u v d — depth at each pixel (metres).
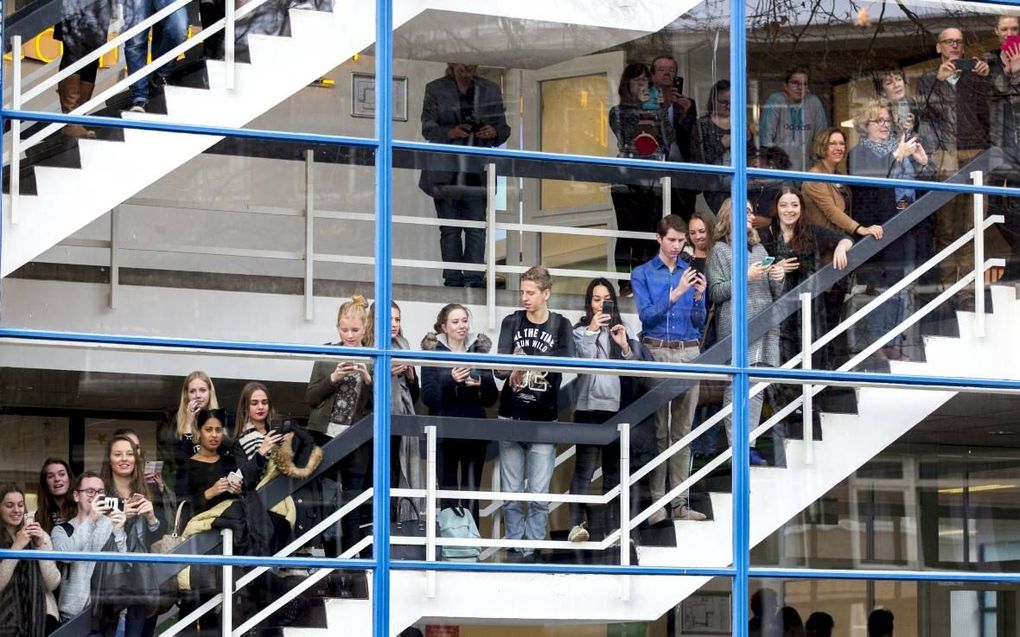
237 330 34.62
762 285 34.00
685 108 34.69
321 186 36.69
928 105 35.50
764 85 34.91
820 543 34.12
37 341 30.34
